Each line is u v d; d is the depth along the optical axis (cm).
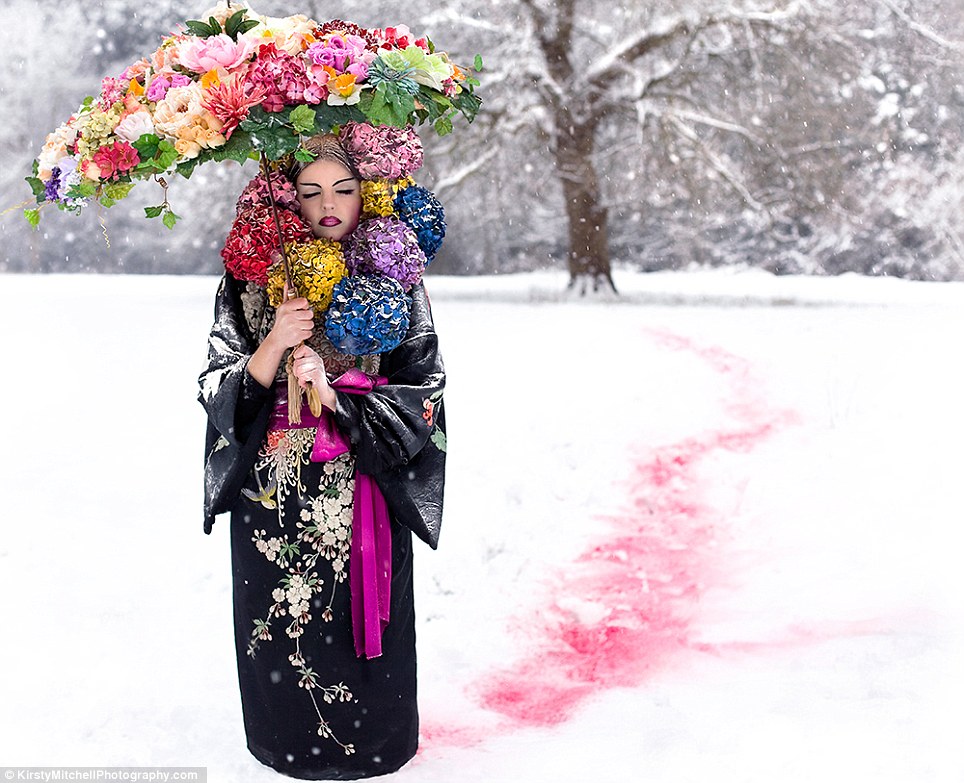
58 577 553
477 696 440
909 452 777
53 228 3581
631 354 1156
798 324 1436
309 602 360
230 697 429
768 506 676
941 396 946
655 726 402
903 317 1537
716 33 2275
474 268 3147
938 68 2469
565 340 1262
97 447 812
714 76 2255
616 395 967
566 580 571
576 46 2347
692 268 3156
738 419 891
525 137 2305
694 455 791
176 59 338
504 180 2339
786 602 525
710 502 692
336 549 360
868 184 2622
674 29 2225
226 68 332
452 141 2222
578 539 633
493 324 1444
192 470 756
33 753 376
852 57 2250
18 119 3331
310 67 335
